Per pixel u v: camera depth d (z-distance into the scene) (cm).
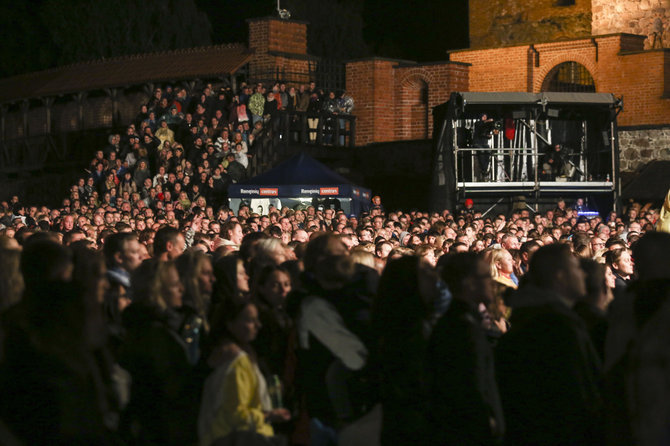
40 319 481
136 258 725
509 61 3603
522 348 552
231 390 561
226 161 2845
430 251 1016
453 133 2720
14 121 4050
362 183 3406
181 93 3206
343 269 634
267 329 666
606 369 547
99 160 2977
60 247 544
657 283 536
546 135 2798
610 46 3388
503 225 2114
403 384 557
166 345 568
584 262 677
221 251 873
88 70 3822
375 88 3525
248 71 3453
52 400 467
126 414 565
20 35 4906
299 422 640
